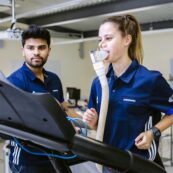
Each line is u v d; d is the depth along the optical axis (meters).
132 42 1.13
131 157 0.63
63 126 0.54
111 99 1.11
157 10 5.52
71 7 5.05
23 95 0.52
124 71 1.12
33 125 0.56
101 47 1.07
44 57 1.97
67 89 6.25
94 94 1.25
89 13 4.91
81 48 8.70
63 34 7.65
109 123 1.11
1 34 3.58
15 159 1.79
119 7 4.37
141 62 1.18
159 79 1.09
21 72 1.90
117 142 1.10
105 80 0.99
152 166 0.66
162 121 1.10
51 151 0.71
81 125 0.90
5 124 0.59
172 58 6.80
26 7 5.15
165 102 1.11
